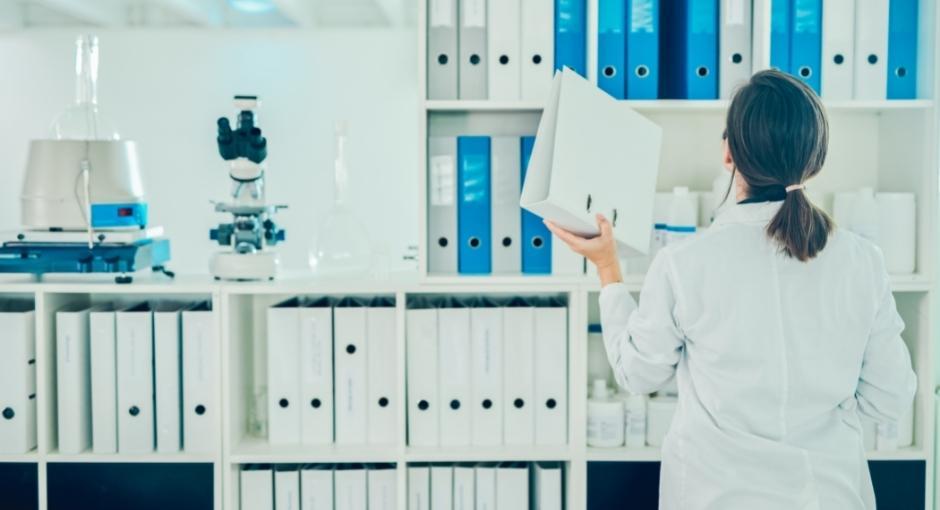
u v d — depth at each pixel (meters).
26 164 2.22
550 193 1.59
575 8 2.08
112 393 2.17
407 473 2.19
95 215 2.16
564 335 2.16
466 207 2.13
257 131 2.14
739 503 1.38
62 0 2.77
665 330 1.45
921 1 2.08
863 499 1.48
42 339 2.14
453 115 2.33
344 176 2.38
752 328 1.37
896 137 2.21
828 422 1.41
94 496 2.21
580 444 2.13
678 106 2.05
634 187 1.81
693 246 1.42
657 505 2.17
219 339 2.13
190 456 2.16
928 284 2.06
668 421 2.16
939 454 2.17
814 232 1.33
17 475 2.20
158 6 3.16
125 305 2.38
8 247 2.14
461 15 2.09
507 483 2.19
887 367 1.42
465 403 2.17
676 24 2.17
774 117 1.36
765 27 2.01
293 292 2.12
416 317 2.14
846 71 2.07
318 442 2.20
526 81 2.07
